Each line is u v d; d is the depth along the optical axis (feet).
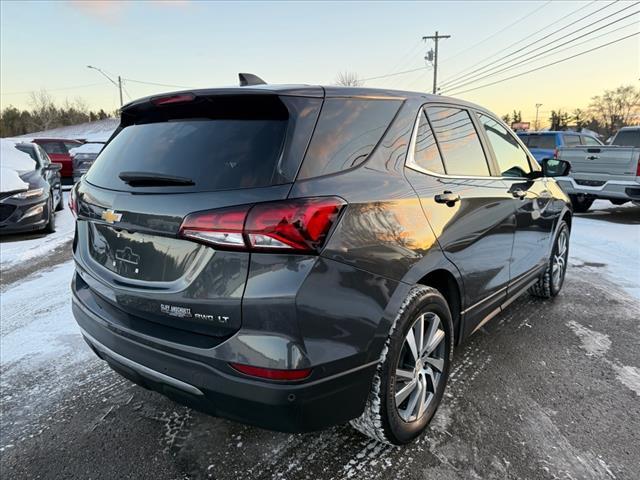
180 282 5.90
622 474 6.82
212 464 7.14
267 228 5.28
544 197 12.54
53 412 8.59
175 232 5.82
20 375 9.95
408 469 6.93
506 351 10.89
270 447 7.51
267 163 5.76
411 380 7.23
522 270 11.51
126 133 7.93
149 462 7.21
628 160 28.58
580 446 7.45
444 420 8.15
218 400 5.77
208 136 6.45
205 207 5.63
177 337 6.00
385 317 6.35
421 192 7.33
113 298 6.85
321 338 5.55
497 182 10.07
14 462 7.23
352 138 6.55
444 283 8.33
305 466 7.06
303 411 5.58
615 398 8.86
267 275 5.33
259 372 5.39
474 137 9.84
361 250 5.98
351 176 6.24
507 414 8.33
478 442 7.55
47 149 51.57
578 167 31.42
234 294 5.44
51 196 25.72
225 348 5.54
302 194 5.53
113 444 7.65
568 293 15.17
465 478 6.74
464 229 8.25
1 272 17.81
